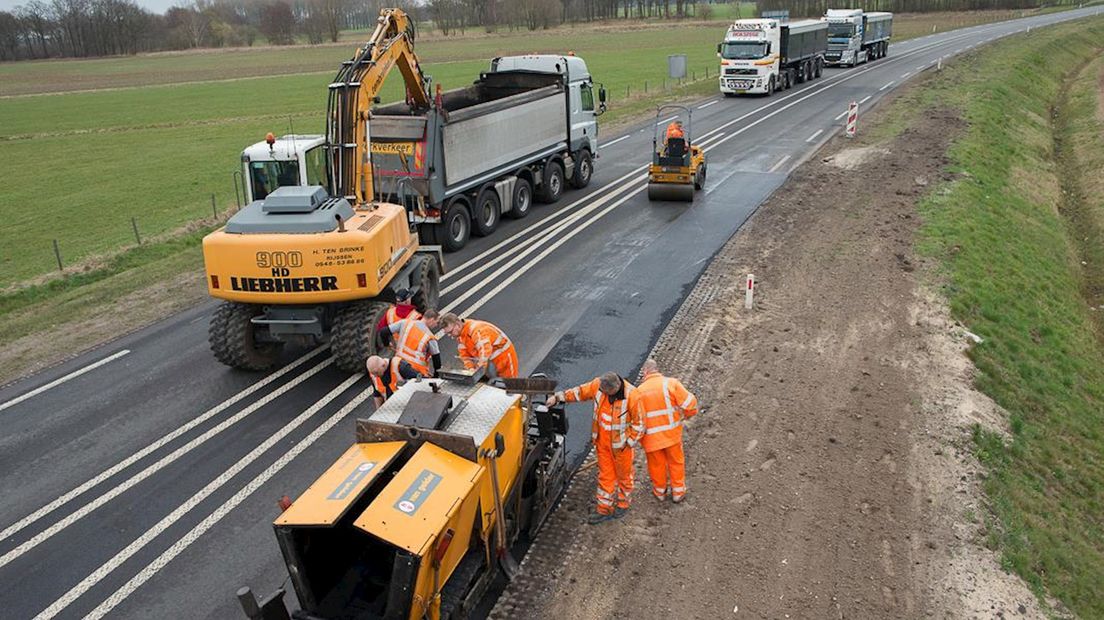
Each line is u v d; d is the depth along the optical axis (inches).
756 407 420.8
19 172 1309.1
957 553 319.0
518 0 4291.3
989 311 562.6
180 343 538.0
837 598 292.0
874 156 1000.2
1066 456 436.1
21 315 615.8
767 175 938.7
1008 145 1109.1
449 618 255.1
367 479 249.3
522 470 307.9
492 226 754.8
